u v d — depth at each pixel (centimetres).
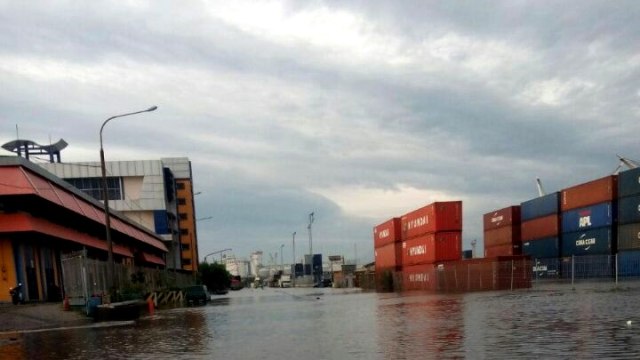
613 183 3862
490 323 1389
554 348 929
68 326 1886
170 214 8719
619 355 841
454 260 4341
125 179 8125
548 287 3475
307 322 1772
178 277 6444
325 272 15962
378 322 1619
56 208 3250
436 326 1388
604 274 3872
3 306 2491
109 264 2731
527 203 5166
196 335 1460
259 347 1147
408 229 5247
